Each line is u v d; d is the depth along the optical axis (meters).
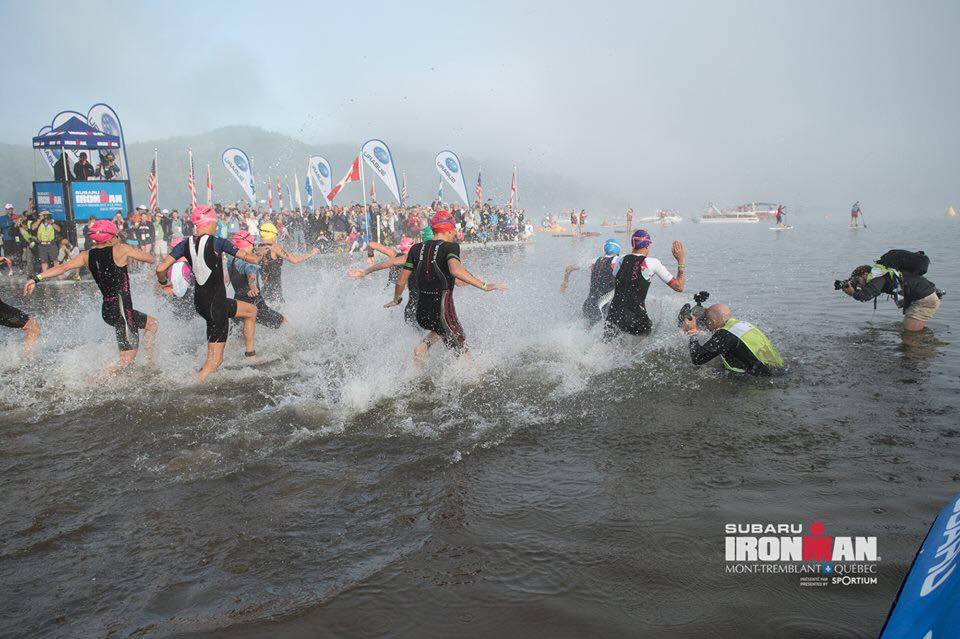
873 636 2.26
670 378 5.70
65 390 5.64
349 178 26.00
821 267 16.17
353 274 6.85
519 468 3.84
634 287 6.55
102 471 3.94
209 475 3.84
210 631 2.38
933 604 1.07
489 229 31.47
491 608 2.47
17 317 6.75
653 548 2.89
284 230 25.53
